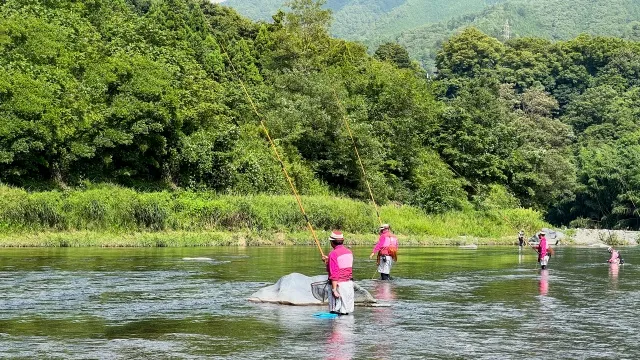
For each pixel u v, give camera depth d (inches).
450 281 864.3
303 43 3331.7
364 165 2429.9
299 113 2431.1
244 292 714.8
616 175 3752.5
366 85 2923.2
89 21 2501.2
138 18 2576.3
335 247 585.3
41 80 1878.7
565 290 776.3
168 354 419.2
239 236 1726.1
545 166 3235.7
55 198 1617.9
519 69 5890.8
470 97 3021.7
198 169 2059.5
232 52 2984.7
